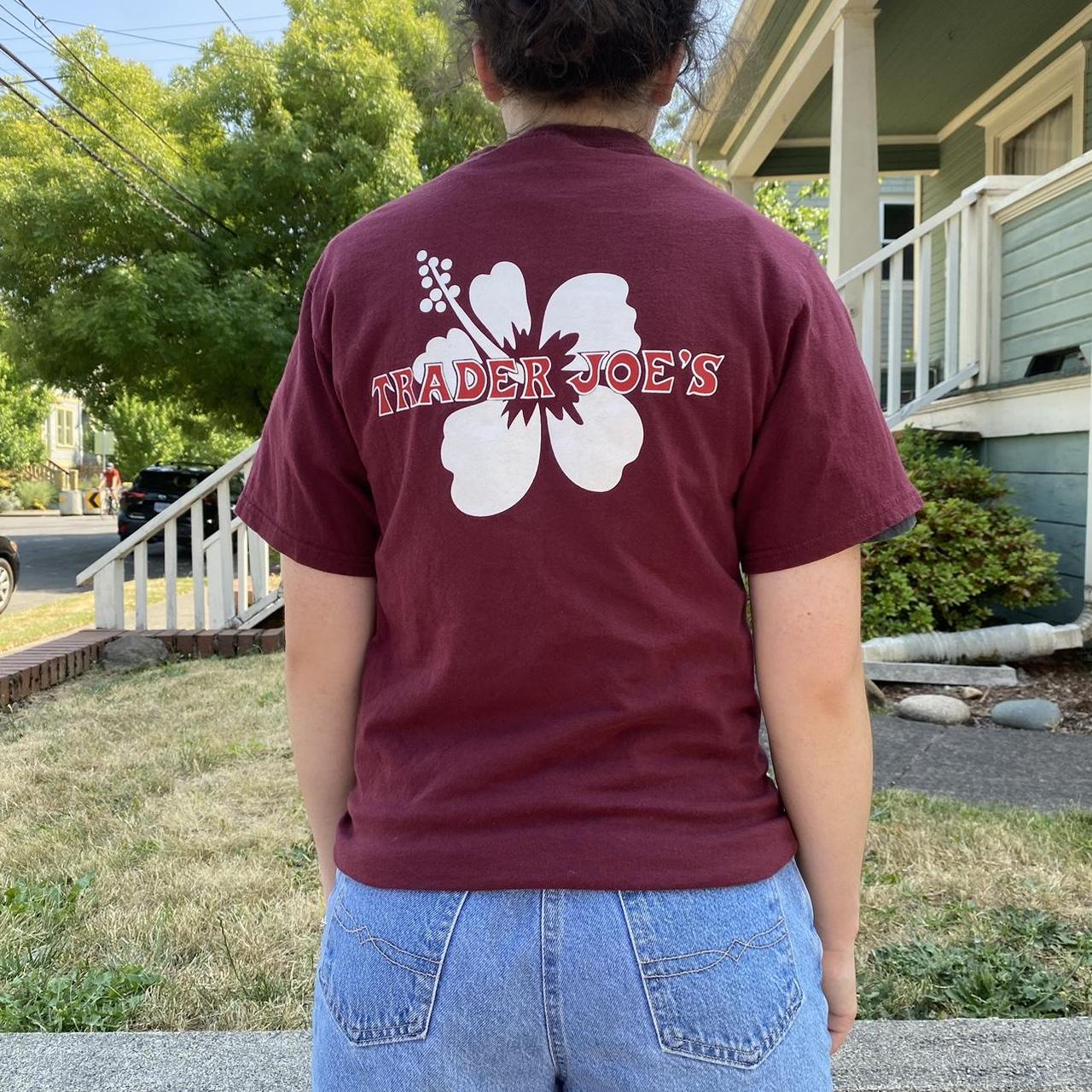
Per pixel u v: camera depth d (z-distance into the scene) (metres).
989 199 6.38
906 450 5.89
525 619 0.83
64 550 18.09
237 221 14.37
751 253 0.85
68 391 15.59
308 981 2.39
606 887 0.81
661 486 0.82
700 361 0.82
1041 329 5.88
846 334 0.88
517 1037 0.82
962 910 2.56
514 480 0.83
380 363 0.87
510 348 0.84
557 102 0.95
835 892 0.94
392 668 0.92
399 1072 0.84
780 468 0.85
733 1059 0.81
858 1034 1.87
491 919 0.82
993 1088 1.71
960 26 8.01
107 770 4.07
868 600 5.27
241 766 4.09
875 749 4.00
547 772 0.84
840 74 7.06
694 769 0.85
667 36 0.94
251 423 15.45
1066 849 2.92
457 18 1.03
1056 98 8.48
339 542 0.94
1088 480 5.28
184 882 2.93
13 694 5.43
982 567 5.20
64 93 14.27
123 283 12.95
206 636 6.71
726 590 0.87
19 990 2.36
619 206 0.87
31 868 3.11
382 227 0.92
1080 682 4.94
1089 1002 2.15
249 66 14.20
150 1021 2.25
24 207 13.26
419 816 0.86
